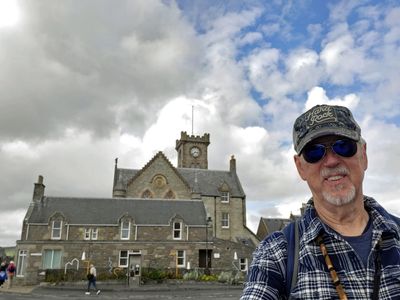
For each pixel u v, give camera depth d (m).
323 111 2.63
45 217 44.44
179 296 27.78
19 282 40.59
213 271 42.59
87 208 46.75
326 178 2.58
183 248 45.25
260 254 2.49
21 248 42.19
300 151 2.67
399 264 2.29
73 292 31.02
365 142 2.86
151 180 55.31
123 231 45.72
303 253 2.34
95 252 43.41
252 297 2.26
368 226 2.56
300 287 2.26
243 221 59.53
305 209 2.75
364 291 2.19
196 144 72.31
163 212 48.56
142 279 37.19
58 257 42.69
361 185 2.64
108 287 34.38
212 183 61.78
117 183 53.94
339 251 2.31
